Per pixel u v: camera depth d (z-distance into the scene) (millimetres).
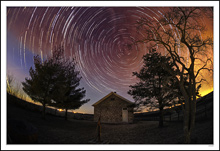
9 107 15789
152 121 26188
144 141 11562
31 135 8750
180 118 21500
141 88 17922
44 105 17672
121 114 26391
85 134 13938
